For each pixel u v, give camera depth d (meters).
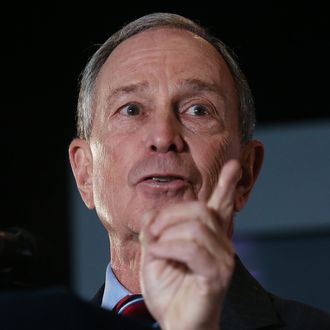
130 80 3.16
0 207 7.56
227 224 2.19
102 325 1.93
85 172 3.46
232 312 3.01
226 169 2.21
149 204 2.96
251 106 3.41
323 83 6.95
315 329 3.03
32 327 1.89
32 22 7.57
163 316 2.14
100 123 3.22
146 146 3.01
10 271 2.04
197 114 3.13
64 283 7.04
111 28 7.41
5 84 7.63
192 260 2.10
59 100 7.58
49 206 7.46
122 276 3.20
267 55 7.06
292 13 7.02
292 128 6.89
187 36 3.29
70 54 7.55
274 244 6.54
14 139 7.61
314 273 6.38
